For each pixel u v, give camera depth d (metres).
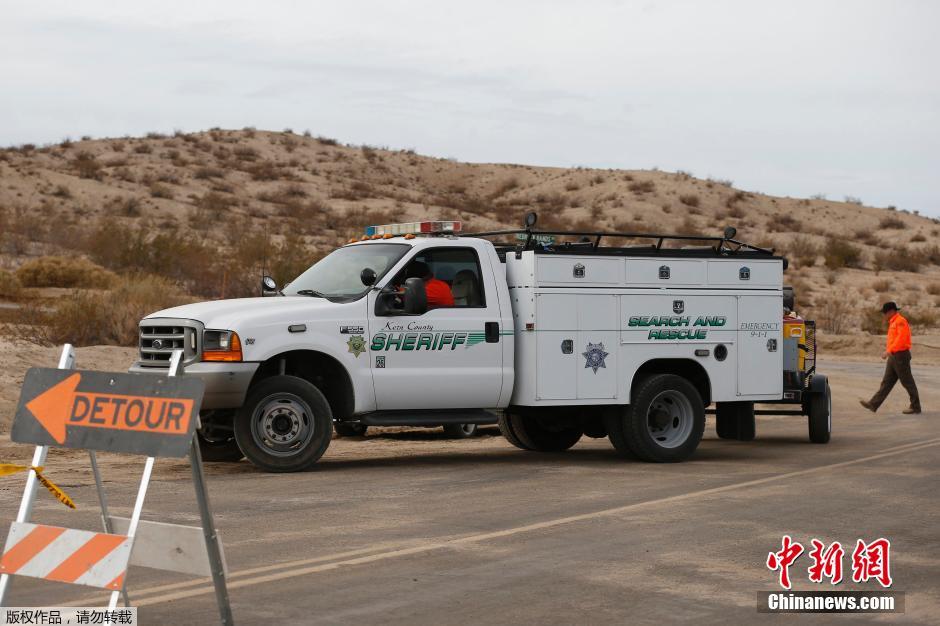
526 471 13.20
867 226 94.88
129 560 5.70
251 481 12.01
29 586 7.37
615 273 13.93
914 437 17.38
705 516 10.09
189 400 5.54
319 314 12.62
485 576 7.73
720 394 14.63
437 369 13.13
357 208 76.44
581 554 8.45
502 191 100.00
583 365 13.70
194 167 80.94
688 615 6.81
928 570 8.13
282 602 7.00
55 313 26.31
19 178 67.44
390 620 6.62
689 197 92.06
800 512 10.34
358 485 11.82
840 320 47.34
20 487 11.32
